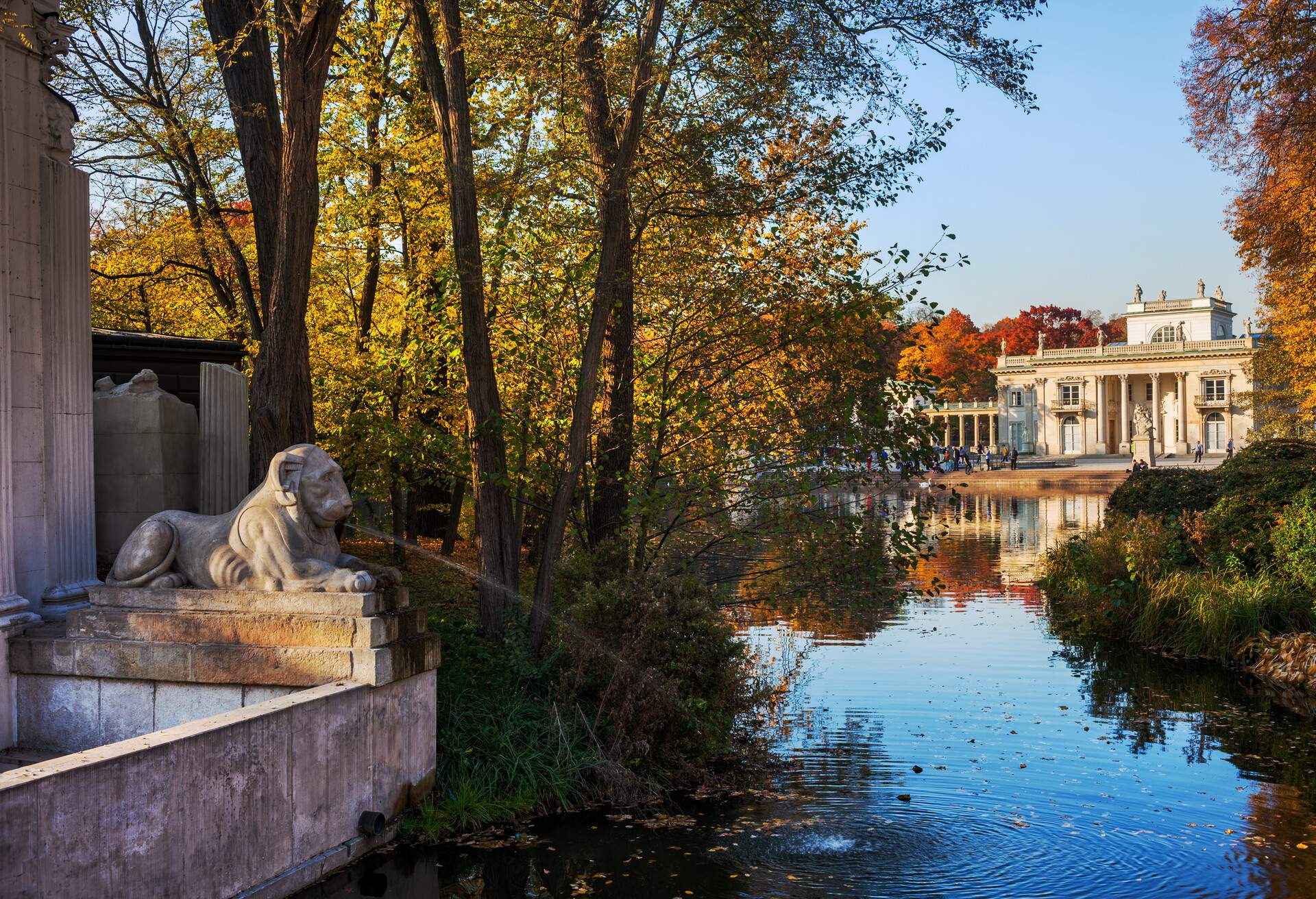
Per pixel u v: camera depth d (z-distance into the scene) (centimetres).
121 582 729
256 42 1161
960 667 1313
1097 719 1071
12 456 775
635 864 684
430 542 1925
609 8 1052
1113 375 9356
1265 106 1686
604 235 1033
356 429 1462
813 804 809
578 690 914
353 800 675
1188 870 671
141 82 1472
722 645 952
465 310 1048
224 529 724
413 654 728
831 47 1053
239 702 697
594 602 939
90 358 856
